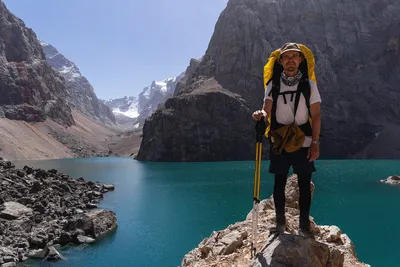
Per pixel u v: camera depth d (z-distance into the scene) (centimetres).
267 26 14325
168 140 12075
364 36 13862
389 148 11819
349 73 13400
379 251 2098
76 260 1950
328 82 13088
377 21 14038
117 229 2673
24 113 16162
